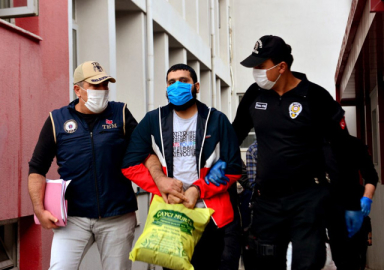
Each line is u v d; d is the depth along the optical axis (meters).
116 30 10.18
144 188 4.31
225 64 19.89
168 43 13.19
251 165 6.26
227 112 20.14
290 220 4.13
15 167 5.66
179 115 4.29
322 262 4.02
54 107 6.50
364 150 4.60
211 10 17.17
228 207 4.34
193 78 4.26
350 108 17.58
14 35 5.72
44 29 6.32
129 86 10.16
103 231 4.45
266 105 4.17
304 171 4.08
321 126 4.08
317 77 20.19
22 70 5.85
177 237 4.04
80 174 4.39
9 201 5.54
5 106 5.53
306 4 20.30
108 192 4.42
